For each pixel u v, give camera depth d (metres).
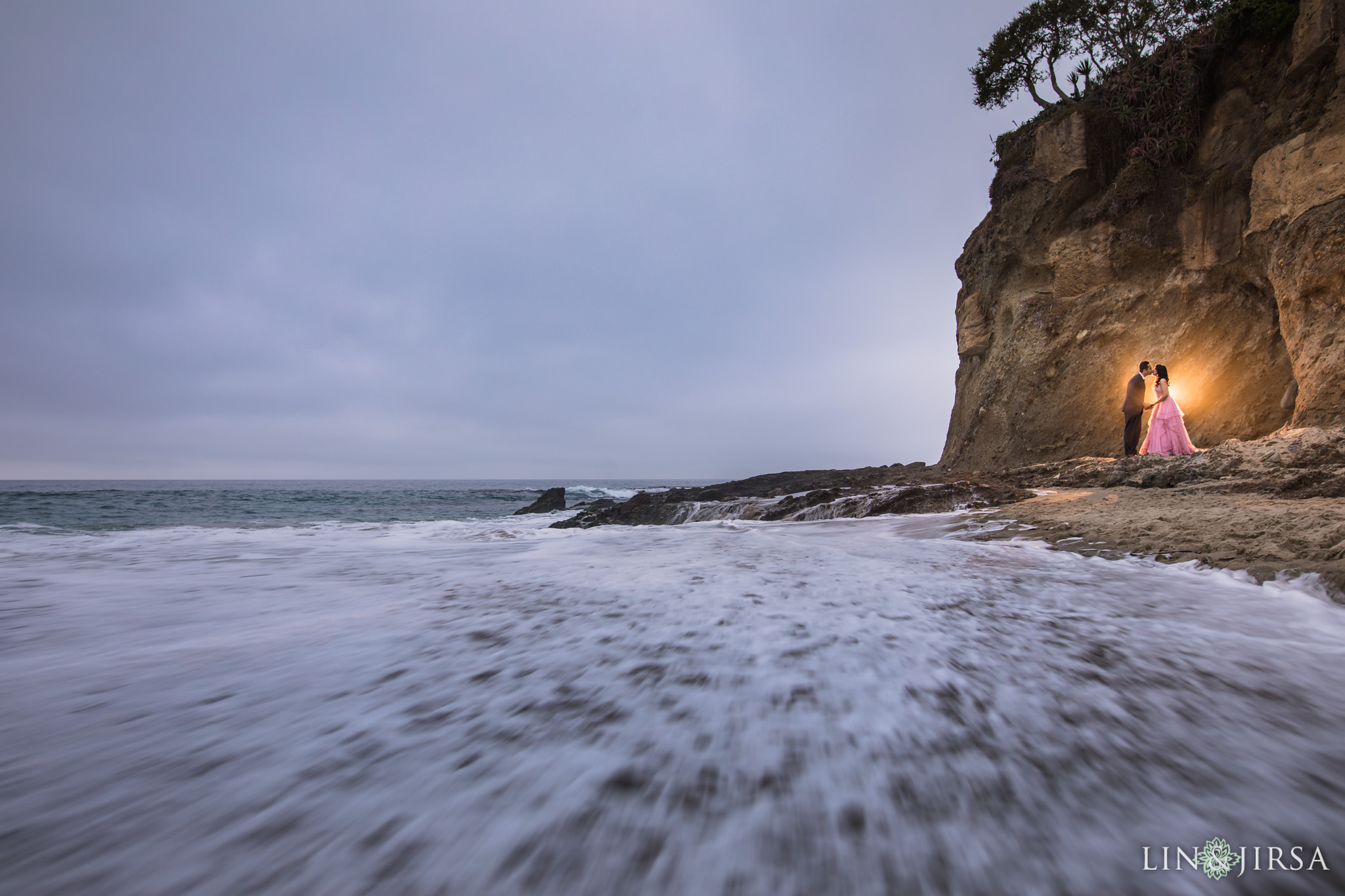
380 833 1.11
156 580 3.98
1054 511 6.48
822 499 9.94
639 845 1.09
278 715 1.62
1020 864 1.04
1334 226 8.35
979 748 1.44
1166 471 7.35
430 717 1.61
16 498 28.53
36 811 1.16
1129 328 12.27
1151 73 12.38
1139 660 2.12
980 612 2.79
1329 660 2.14
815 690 1.80
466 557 5.30
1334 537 3.66
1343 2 9.15
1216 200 11.20
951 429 17.56
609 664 2.04
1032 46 15.09
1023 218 14.59
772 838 1.11
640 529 9.41
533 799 1.22
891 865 1.04
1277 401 9.99
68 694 1.78
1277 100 10.30
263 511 22.88
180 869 1.01
